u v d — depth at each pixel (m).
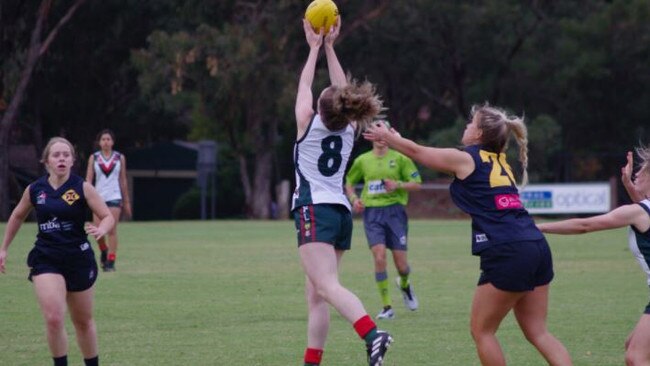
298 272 58.09
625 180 27.08
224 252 72.25
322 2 28.52
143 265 61.81
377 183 42.59
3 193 137.88
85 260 27.14
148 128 174.00
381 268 41.44
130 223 119.88
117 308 42.84
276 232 97.69
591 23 160.62
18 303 43.72
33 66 138.88
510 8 160.62
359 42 162.38
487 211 24.64
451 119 177.75
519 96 172.25
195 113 164.25
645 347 24.08
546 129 150.62
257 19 143.25
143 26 156.88
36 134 160.75
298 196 26.53
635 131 170.38
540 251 24.45
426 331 37.31
